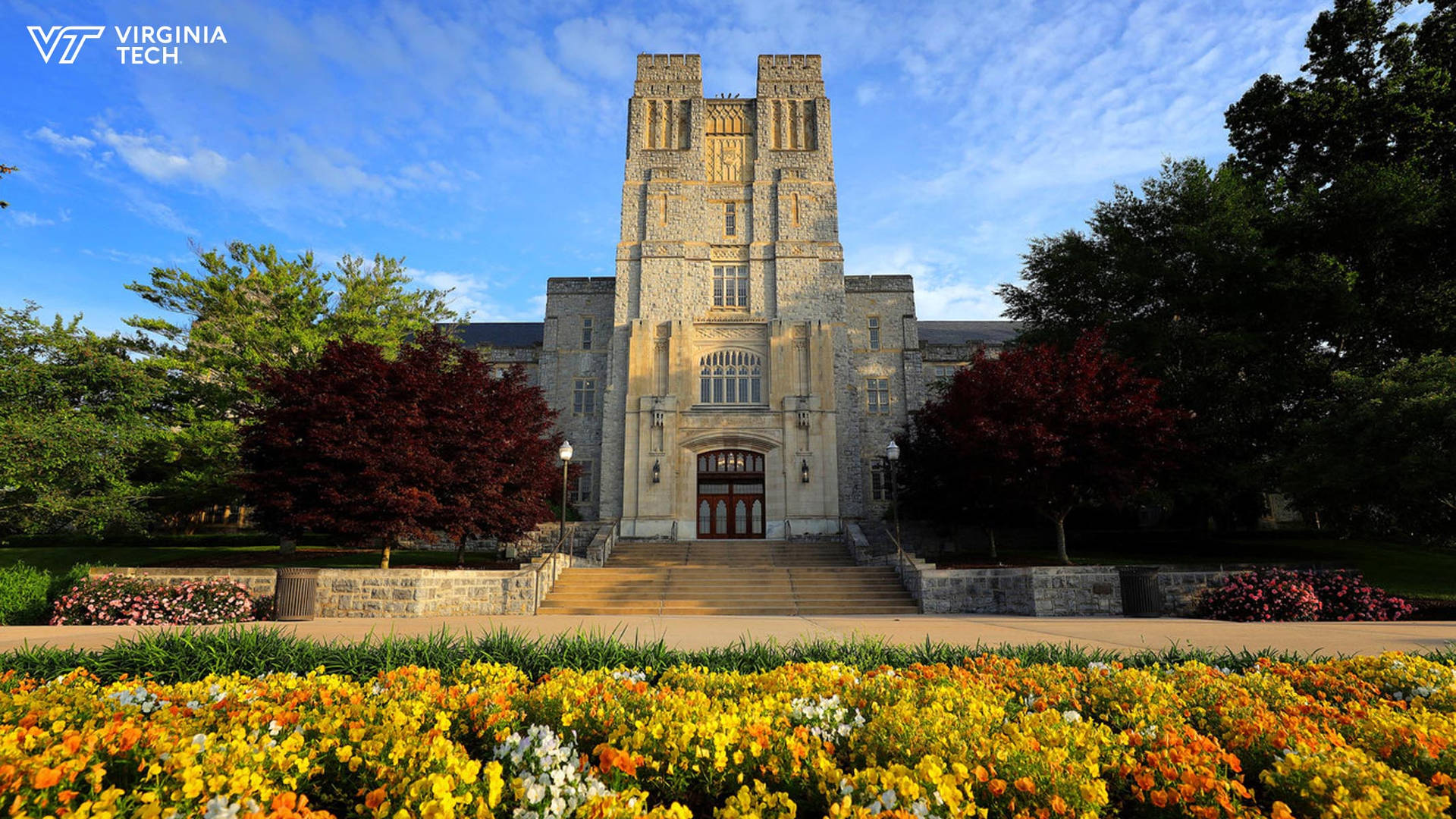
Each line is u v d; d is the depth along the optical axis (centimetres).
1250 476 2538
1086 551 3056
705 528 3853
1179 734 500
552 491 2972
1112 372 2481
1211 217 2720
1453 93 2578
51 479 2225
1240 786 396
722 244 4144
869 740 465
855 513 3909
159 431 2658
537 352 4566
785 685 618
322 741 455
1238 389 2697
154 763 388
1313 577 1925
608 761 414
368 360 2194
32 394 2394
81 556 2741
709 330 4009
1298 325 2684
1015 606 2061
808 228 4172
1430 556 2745
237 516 4494
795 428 3831
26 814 325
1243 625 1588
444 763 396
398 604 1911
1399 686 671
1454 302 2462
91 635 1319
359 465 2108
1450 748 446
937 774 377
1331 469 1986
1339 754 415
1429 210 2331
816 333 3934
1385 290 2616
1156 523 4216
